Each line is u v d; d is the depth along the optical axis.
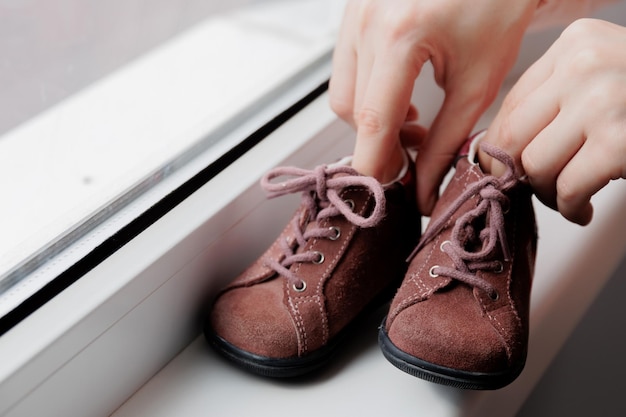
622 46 0.41
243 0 0.66
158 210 0.45
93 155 0.51
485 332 0.42
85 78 0.55
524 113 0.43
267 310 0.44
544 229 0.52
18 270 0.41
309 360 0.44
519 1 0.45
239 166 0.48
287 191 0.45
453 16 0.44
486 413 0.44
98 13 0.56
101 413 0.43
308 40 0.63
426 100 0.56
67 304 0.40
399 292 0.44
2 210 0.46
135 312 0.43
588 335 0.58
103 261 0.42
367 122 0.45
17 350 0.38
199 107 0.56
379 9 0.45
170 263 0.44
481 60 0.45
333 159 0.52
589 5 0.54
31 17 0.53
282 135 0.50
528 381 0.46
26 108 0.52
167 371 0.46
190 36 0.63
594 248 0.51
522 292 0.44
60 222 0.43
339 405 0.43
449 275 0.43
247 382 0.45
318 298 0.44
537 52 0.59
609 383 0.64
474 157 0.46
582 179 0.42
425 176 0.48
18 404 0.38
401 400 0.44
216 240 0.46
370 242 0.45
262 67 0.60
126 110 0.54
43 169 0.49
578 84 0.41
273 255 0.46
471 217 0.43
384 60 0.44
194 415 0.43
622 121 0.41
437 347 0.41
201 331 0.48
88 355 0.41
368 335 0.47
